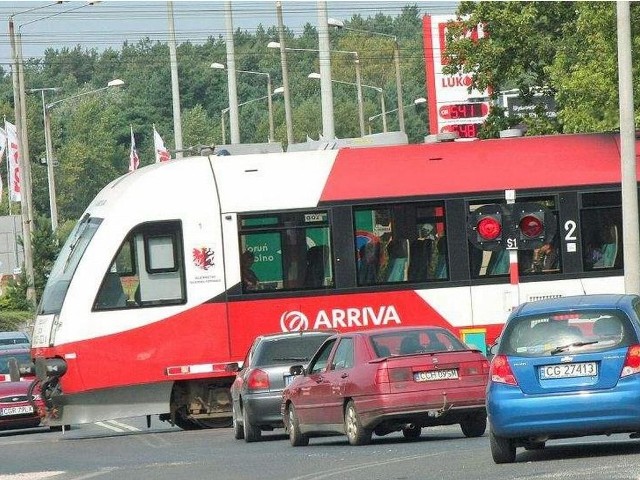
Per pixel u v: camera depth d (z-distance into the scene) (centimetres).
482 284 5716
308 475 3366
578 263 5747
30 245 12031
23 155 11862
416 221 5753
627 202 5644
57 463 4416
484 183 5778
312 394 4362
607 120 7312
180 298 5659
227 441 4997
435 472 3219
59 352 5616
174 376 5625
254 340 5184
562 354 3259
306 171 5769
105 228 5675
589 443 3772
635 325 3278
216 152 6047
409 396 4050
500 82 9200
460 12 9175
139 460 4288
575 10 8700
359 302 5691
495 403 3281
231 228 5703
